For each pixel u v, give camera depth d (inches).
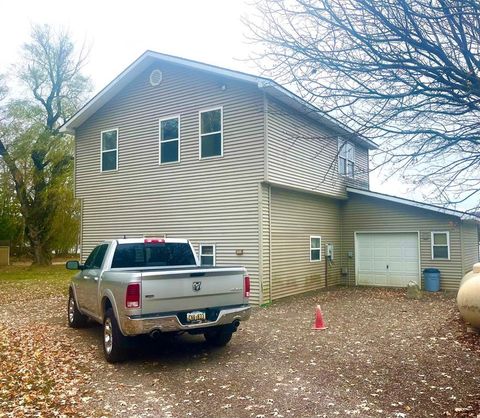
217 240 523.8
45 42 1077.8
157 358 269.1
